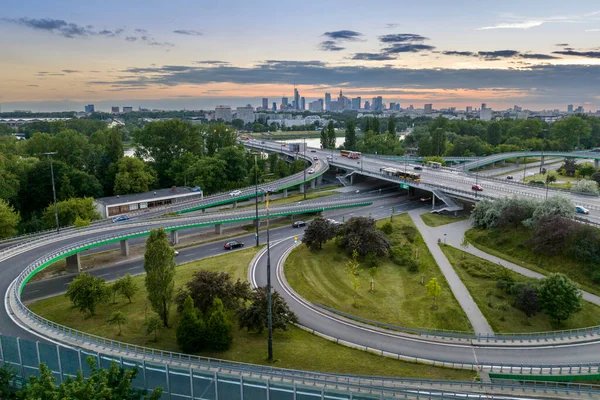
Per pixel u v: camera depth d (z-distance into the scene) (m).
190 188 158.38
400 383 46.19
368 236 94.62
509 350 58.19
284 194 158.88
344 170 197.38
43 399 33.69
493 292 78.56
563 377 50.28
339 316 69.19
